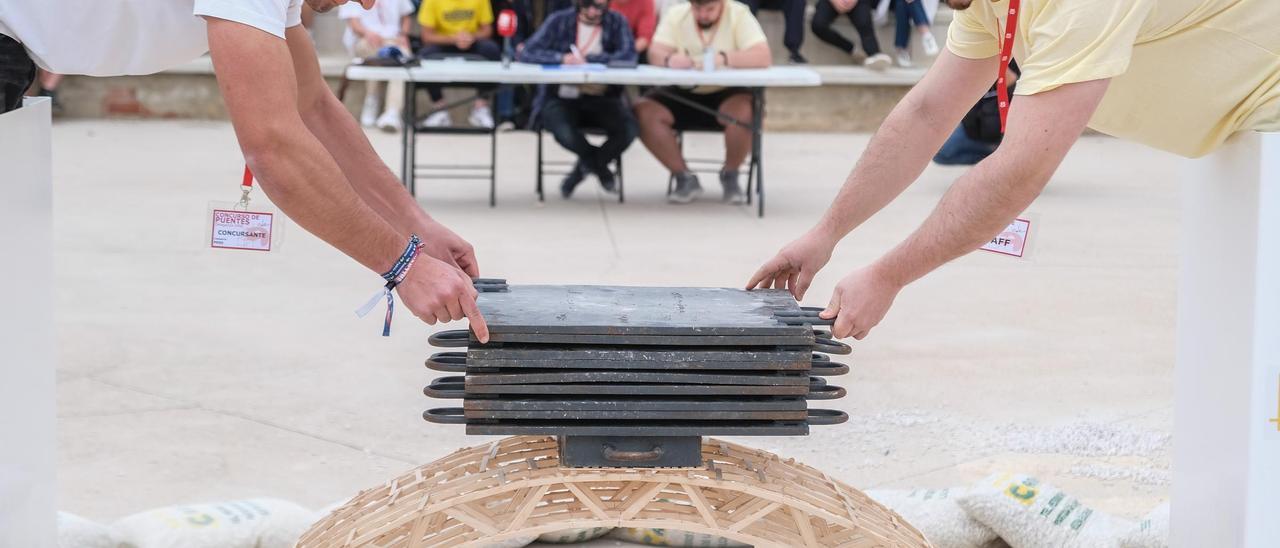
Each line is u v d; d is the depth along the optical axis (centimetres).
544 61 790
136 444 369
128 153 970
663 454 210
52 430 249
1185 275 248
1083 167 988
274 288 561
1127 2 196
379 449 371
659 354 203
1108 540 283
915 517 302
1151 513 290
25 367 230
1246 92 212
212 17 192
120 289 551
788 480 225
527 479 207
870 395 424
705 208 809
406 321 512
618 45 803
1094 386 437
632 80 742
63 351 457
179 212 733
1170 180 925
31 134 228
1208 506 232
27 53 212
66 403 403
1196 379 240
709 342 203
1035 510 293
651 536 300
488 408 201
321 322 507
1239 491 213
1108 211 791
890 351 476
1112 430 387
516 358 202
